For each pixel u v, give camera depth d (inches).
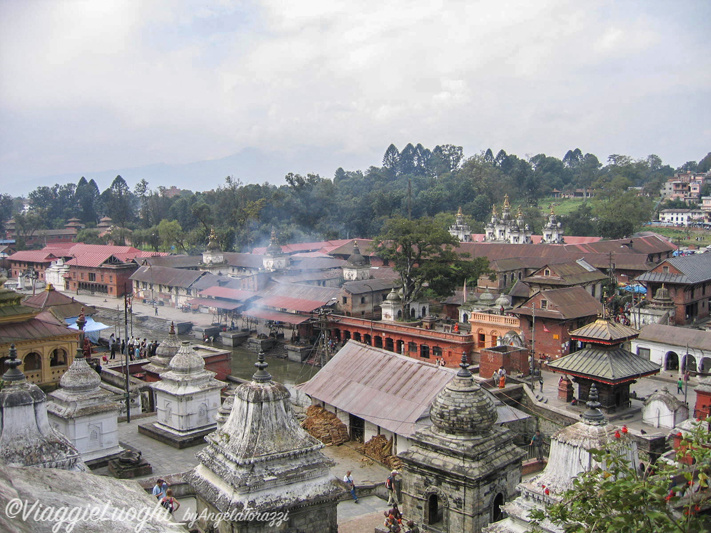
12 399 882.8
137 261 5290.4
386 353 1722.4
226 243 6466.5
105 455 1382.9
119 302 4896.7
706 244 6161.4
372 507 1237.7
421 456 960.9
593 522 512.7
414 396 1505.9
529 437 1899.6
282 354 3304.6
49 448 894.4
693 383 2178.9
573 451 723.4
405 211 7421.3
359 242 5600.4
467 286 4313.5
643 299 3206.2
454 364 2790.4
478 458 910.4
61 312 2992.1
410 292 3540.8
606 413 1828.2
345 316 3452.3
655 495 482.0
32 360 1951.3
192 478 840.9
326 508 823.1
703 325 3031.5
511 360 2210.9
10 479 350.3
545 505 714.8
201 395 1612.9
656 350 2337.6
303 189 7450.8
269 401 813.9
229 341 3587.6
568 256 4242.1
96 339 3344.0
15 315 1932.8
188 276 4554.6
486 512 916.6
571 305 2581.2
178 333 3860.7
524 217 7130.9
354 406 1571.1
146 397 2009.1
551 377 2342.5
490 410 946.1
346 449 1603.1
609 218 5979.3
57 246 6505.9
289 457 802.2
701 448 513.7
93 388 1375.5
